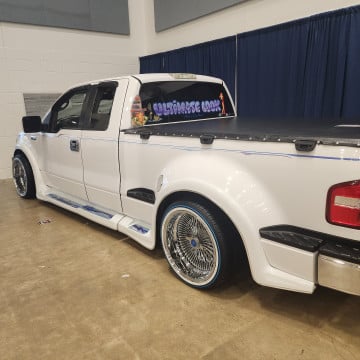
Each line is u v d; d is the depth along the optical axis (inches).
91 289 91.7
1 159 240.2
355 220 58.7
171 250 94.0
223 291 88.2
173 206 88.0
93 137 118.0
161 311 81.3
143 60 297.1
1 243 123.5
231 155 75.0
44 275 100.0
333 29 171.5
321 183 61.5
